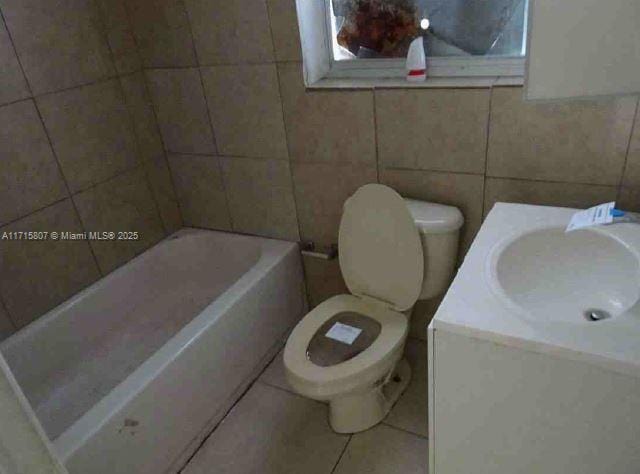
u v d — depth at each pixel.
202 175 2.17
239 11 1.71
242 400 1.87
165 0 1.82
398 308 1.65
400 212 1.51
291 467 1.59
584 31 0.97
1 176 1.60
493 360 0.94
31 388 1.75
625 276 1.11
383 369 1.47
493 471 1.09
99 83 1.88
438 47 1.66
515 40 1.54
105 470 1.33
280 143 1.89
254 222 2.16
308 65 1.72
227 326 1.73
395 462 1.56
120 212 2.04
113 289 2.02
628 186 1.37
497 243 1.18
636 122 1.29
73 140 1.81
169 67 1.96
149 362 1.50
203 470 1.60
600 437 0.90
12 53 1.58
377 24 1.71
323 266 2.10
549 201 1.50
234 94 1.88
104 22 1.86
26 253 1.71
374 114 1.65
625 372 0.81
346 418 1.66
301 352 1.52
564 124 1.38
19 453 0.49
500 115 1.45
